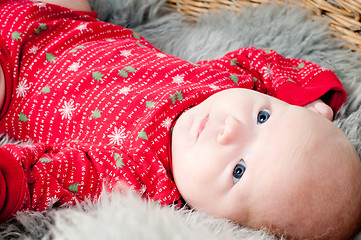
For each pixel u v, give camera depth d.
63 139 1.05
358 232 0.93
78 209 0.85
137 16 1.46
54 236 0.77
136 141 0.96
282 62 1.22
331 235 0.86
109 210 0.74
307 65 1.21
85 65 1.10
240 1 1.43
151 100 1.02
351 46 1.27
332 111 1.11
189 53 1.36
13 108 1.08
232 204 0.87
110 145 0.97
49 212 0.83
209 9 1.47
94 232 0.69
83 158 0.92
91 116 1.03
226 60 1.21
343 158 0.88
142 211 0.71
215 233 0.78
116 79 1.06
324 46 1.28
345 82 1.21
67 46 1.15
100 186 0.91
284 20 1.34
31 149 0.87
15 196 0.79
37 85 1.09
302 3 1.37
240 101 0.92
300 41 1.30
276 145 0.86
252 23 1.37
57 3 1.24
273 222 0.86
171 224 0.70
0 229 0.81
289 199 0.84
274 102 0.95
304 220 0.85
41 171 0.85
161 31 1.43
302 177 0.84
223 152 0.87
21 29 1.11
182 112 1.01
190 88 1.04
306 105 1.11
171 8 1.50
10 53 1.10
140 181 0.92
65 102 1.05
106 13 1.45
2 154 0.80
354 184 0.87
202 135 0.90
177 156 0.93
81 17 1.25
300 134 0.88
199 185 0.89
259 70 1.20
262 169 0.85
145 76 1.08
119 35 1.25
